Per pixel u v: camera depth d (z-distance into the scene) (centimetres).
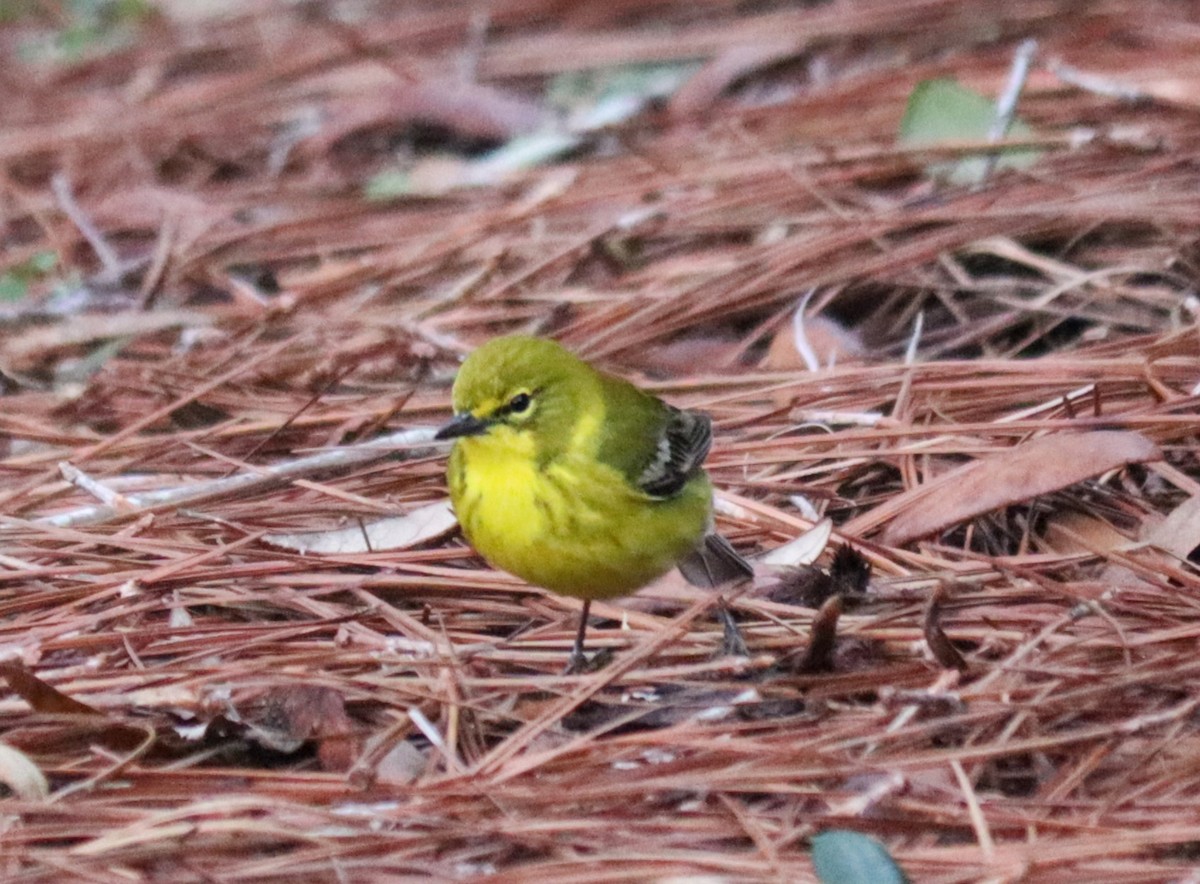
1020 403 1209
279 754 868
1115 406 1170
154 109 2000
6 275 1597
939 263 1421
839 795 788
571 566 939
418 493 1168
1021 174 1520
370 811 786
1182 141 1541
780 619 994
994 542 1076
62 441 1263
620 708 902
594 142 1786
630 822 775
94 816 801
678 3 2158
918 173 1574
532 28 2156
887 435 1134
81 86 2119
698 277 1460
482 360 934
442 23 2170
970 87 1720
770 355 1321
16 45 2272
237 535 1095
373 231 1644
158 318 1460
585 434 935
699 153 1705
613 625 1023
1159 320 1309
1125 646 893
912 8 1994
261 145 1902
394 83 1986
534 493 928
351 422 1259
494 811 792
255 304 1485
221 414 1308
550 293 1463
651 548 952
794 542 1050
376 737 860
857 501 1123
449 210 1681
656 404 995
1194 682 864
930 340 1350
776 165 1627
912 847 761
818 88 1823
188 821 781
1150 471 1115
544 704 906
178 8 2319
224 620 1002
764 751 820
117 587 1014
